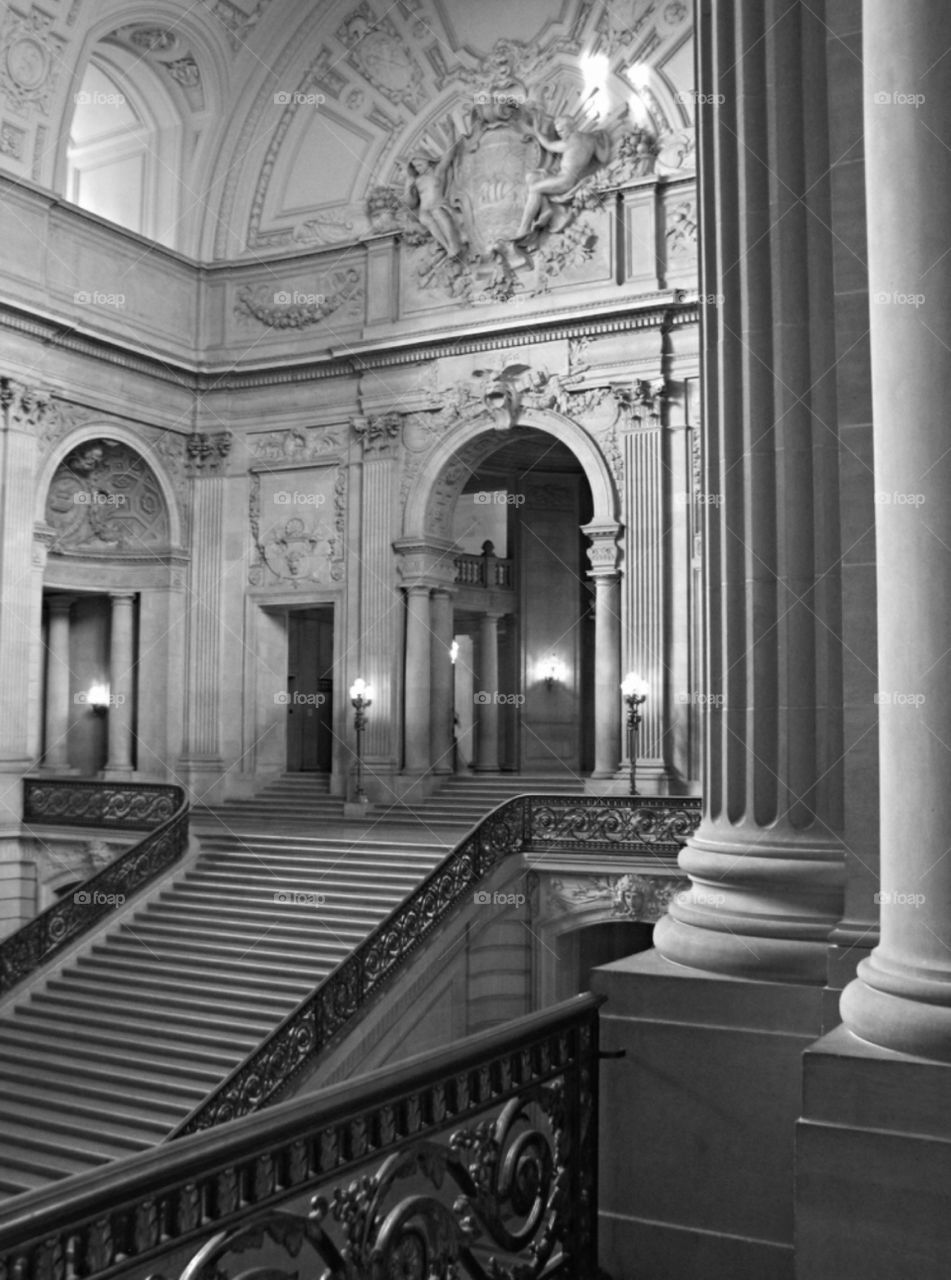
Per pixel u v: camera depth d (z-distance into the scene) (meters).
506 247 20.92
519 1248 3.70
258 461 22.97
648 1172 4.25
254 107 23.09
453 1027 15.16
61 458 20.53
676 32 20.28
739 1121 4.14
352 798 21.36
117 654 22.86
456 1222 3.43
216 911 16.98
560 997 16.98
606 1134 4.33
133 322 21.73
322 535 22.39
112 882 17.16
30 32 19.39
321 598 22.28
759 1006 4.18
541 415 20.67
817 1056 3.52
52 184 20.22
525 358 20.83
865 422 4.25
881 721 3.70
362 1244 3.09
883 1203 3.38
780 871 4.30
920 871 3.53
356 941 15.84
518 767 26.16
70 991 15.84
